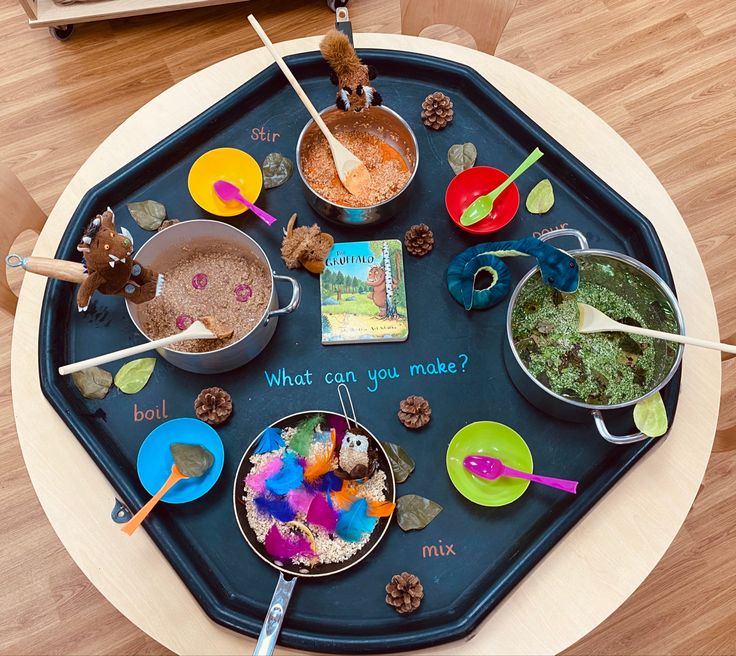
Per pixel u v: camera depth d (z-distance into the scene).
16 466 1.61
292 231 1.11
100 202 1.14
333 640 0.92
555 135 1.22
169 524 0.99
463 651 0.94
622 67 1.98
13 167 1.86
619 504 1.01
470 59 1.27
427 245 1.14
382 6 2.02
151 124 1.22
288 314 1.11
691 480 1.02
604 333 1.09
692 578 1.55
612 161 1.21
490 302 1.11
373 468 0.98
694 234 1.83
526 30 2.02
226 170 1.18
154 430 1.02
